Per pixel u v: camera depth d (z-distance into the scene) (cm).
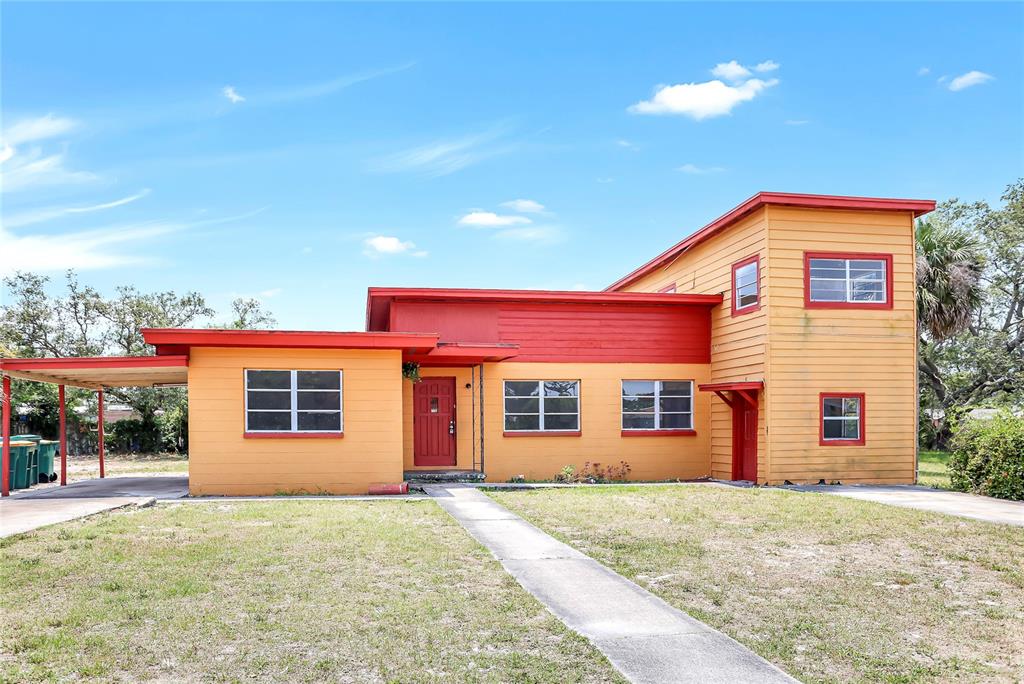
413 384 1881
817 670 557
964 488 1557
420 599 711
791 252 1727
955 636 634
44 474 1909
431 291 1858
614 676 540
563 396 1941
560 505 1328
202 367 1530
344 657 566
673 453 1969
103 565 829
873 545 989
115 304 3291
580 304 1958
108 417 3628
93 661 550
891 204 1745
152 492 1581
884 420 1747
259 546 936
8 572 794
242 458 1532
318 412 1567
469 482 1769
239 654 569
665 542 1003
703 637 627
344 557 879
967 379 3247
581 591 763
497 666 554
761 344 1728
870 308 1755
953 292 2347
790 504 1345
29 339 3206
